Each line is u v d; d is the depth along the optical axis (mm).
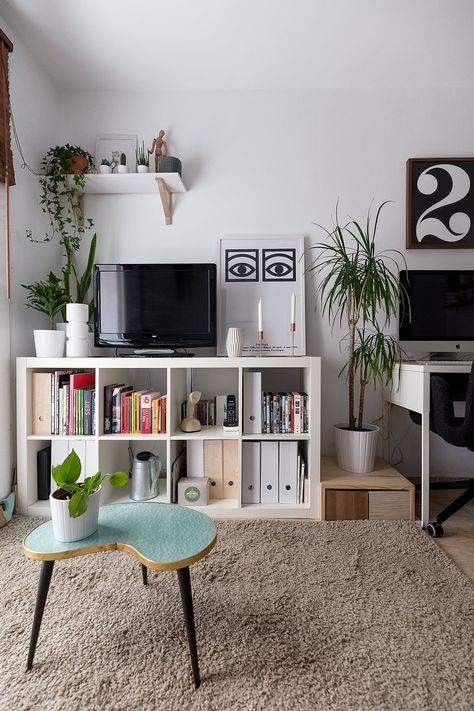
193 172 2359
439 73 2209
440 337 2180
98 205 2369
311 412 1860
